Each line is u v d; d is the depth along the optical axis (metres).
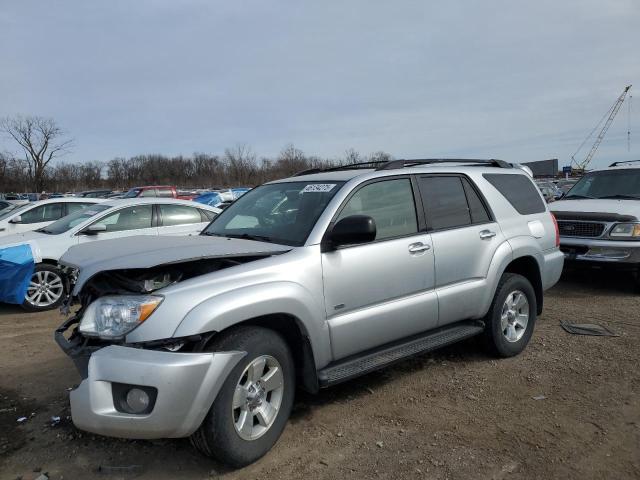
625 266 7.39
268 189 4.58
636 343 5.33
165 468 3.18
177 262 2.99
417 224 4.23
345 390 4.30
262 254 3.37
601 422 3.67
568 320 6.23
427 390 4.27
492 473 3.07
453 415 3.83
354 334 3.69
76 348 3.11
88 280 3.04
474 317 4.64
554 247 5.52
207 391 2.86
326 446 3.41
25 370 4.85
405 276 4.00
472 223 4.69
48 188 77.94
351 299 3.67
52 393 4.32
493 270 4.68
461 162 5.30
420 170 4.48
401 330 4.02
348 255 3.68
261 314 3.13
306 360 3.48
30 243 7.24
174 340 2.86
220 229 4.34
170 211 8.72
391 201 4.14
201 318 2.89
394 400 4.09
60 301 7.35
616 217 7.50
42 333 6.09
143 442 3.49
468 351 5.18
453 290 4.36
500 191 5.09
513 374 4.58
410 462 3.20
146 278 3.13
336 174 4.34
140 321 2.88
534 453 3.29
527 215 5.27
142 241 3.77
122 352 2.81
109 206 8.25
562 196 9.35
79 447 3.43
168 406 2.75
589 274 9.19
